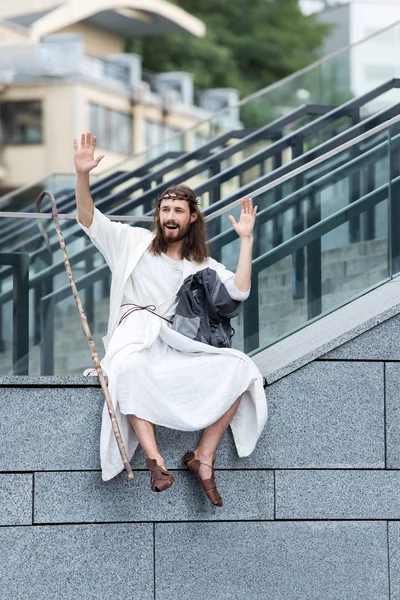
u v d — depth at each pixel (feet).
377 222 29.55
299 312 29.27
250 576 26.81
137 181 40.68
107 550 26.23
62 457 26.13
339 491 27.32
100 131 118.01
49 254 30.32
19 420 26.04
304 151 36.88
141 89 122.11
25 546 25.93
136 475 26.35
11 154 116.16
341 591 27.20
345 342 27.48
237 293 26.35
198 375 25.88
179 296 26.50
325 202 29.55
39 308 30.17
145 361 25.61
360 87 44.83
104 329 30.50
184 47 143.84
